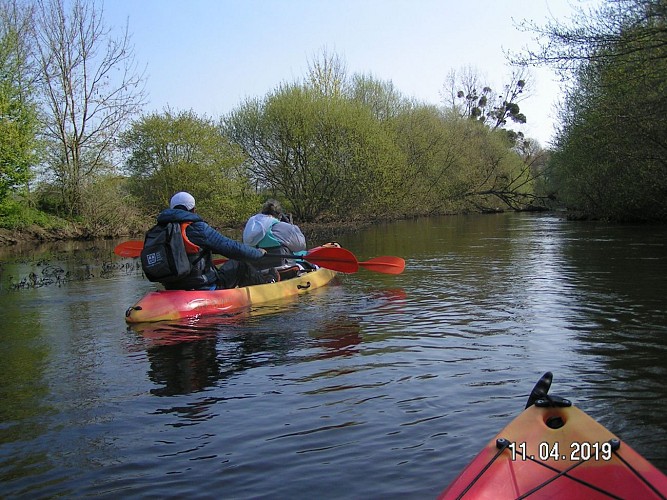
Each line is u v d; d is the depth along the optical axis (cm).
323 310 720
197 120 2634
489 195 4100
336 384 454
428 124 3688
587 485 253
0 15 2227
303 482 310
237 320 671
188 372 495
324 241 1781
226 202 2611
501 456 269
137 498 301
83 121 2483
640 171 1961
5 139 1992
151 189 2661
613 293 782
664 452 326
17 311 778
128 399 437
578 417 299
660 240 1514
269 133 2856
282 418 393
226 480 315
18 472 331
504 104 4956
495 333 589
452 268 1080
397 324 639
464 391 429
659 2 1369
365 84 4025
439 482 304
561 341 553
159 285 991
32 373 504
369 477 312
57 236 2303
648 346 529
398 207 3316
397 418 385
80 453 352
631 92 1692
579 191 2528
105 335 625
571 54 1475
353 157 2848
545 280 909
